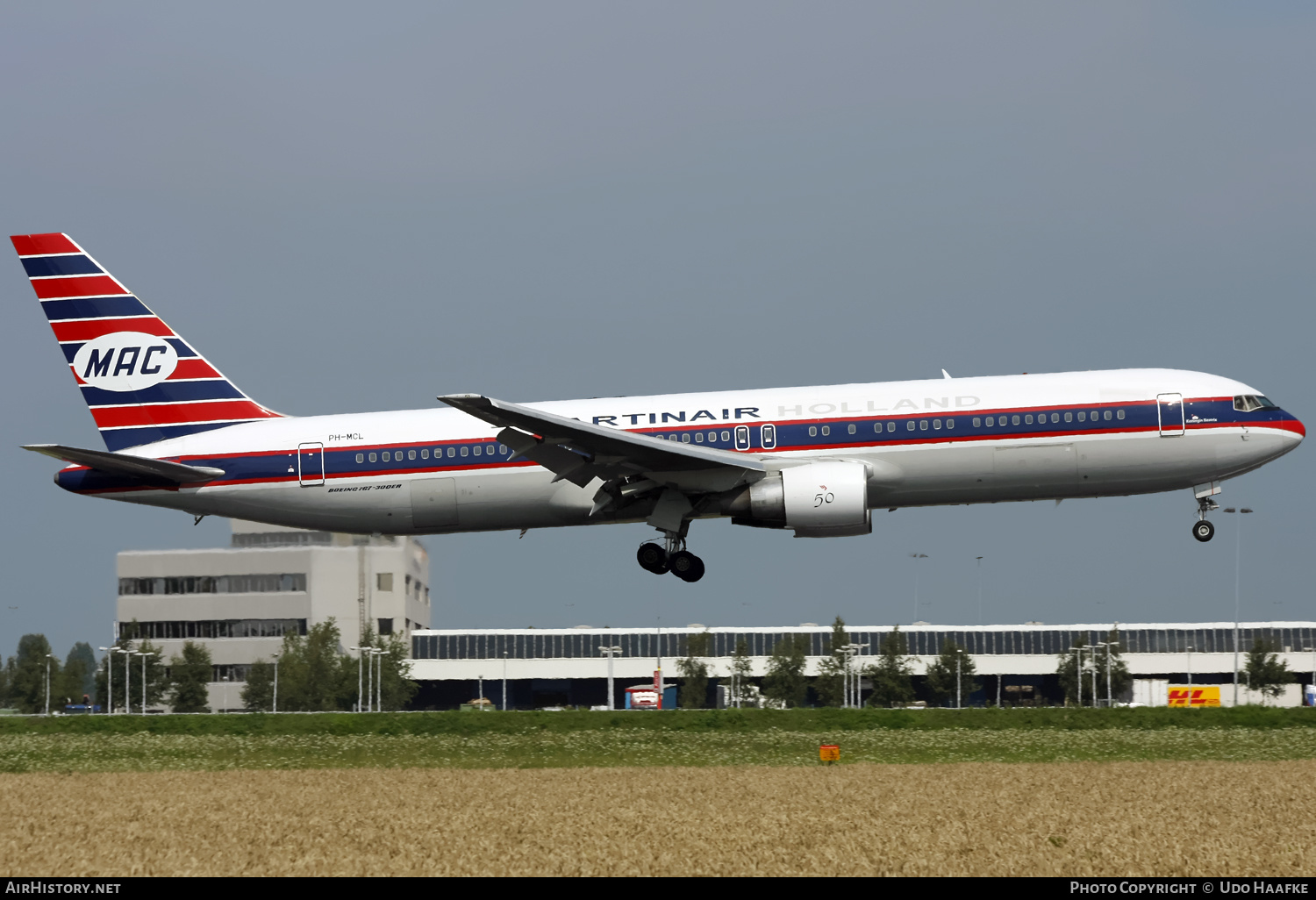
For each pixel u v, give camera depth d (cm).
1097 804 3691
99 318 6200
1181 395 5547
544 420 5134
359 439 5891
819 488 5406
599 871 2817
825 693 13938
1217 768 4603
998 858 2920
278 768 5044
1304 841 3097
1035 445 5525
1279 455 5578
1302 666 14875
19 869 2934
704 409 5709
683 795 3994
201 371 6159
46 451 5612
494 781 4462
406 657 14650
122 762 5244
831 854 2978
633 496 5716
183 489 5969
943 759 5022
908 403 5606
